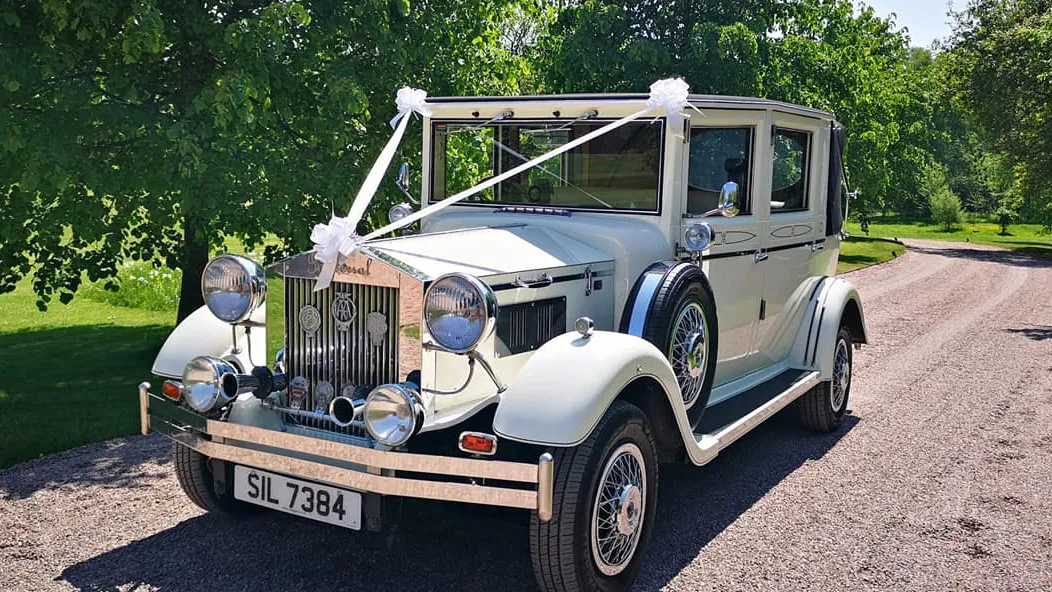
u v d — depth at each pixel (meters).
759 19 15.66
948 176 56.12
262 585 3.71
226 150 6.95
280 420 3.81
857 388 7.86
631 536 3.67
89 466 5.21
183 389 3.77
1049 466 5.58
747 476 5.30
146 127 6.84
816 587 3.80
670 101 4.32
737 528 4.45
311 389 3.74
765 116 5.20
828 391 6.08
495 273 3.69
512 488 3.35
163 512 4.51
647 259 4.50
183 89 7.43
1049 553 4.21
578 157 4.79
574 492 3.31
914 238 38.31
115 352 8.93
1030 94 26.23
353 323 3.59
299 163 7.65
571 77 15.95
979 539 4.37
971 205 56.00
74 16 6.49
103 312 11.98
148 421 3.99
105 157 7.04
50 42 6.28
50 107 6.71
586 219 4.70
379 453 3.27
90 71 7.03
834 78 17.98
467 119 5.11
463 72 8.82
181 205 6.84
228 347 4.14
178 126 6.37
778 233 5.58
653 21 16.02
